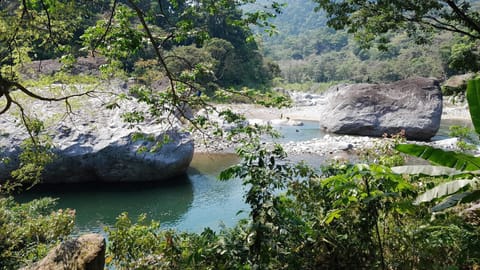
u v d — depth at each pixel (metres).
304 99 49.03
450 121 29.72
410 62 59.03
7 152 9.80
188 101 5.00
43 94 6.07
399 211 3.50
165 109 5.13
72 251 3.28
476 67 9.50
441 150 3.23
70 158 10.41
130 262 4.16
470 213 4.64
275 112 31.66
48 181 10.77
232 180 11.81
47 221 5.62
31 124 5.63
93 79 5.42
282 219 3.38
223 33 39.75
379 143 6.48
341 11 8.96
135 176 11.12
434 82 21.22
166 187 11.10
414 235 3.72
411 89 21.16
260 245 3.23
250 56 48.78
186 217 8.93
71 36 4.93
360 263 3.62
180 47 27.11
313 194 3.95
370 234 3.62
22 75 5.56
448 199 3.41
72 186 10.92
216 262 3.50
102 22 4.51
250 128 4.93
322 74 73.31
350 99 21.77
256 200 3.42
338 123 21.58
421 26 9.07
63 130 10.51
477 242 3.43
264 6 4.88
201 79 5.96
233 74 42.50
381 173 3.18
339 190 3.38
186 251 3.89
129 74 6.92
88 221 8.68
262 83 48.94
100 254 3.26
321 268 3.59
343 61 77.25
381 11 8.58
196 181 11.75
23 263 4.77
